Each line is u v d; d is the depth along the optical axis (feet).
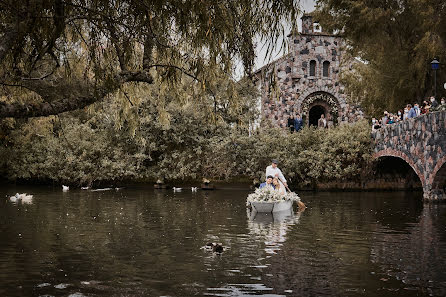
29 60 20.30
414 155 72.69
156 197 74.74
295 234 37.96
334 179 94.07
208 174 101.14
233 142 98.53
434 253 30.53
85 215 49.44
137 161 100.12
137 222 44.39
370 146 91.66
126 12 21.99
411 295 21.45
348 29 92.89
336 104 121.60
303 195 82.58
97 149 97.50
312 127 98.32
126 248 31.71
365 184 94.07
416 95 94.84
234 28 21.70
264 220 46.55
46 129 90.17
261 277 24.40
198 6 20.07
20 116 17.51
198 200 69.56
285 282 23.50
